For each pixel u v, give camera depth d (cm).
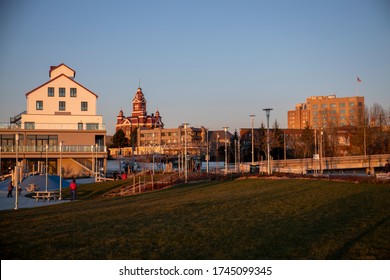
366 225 1598
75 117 7438
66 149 6794
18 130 6919
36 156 6694
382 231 1488
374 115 9281
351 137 9381
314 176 3822
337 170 7700
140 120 16012
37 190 4375
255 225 1653
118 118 16988
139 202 2689
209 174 4512
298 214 1894
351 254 1221
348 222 1669
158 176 5341
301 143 9700
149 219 1856
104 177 6219
